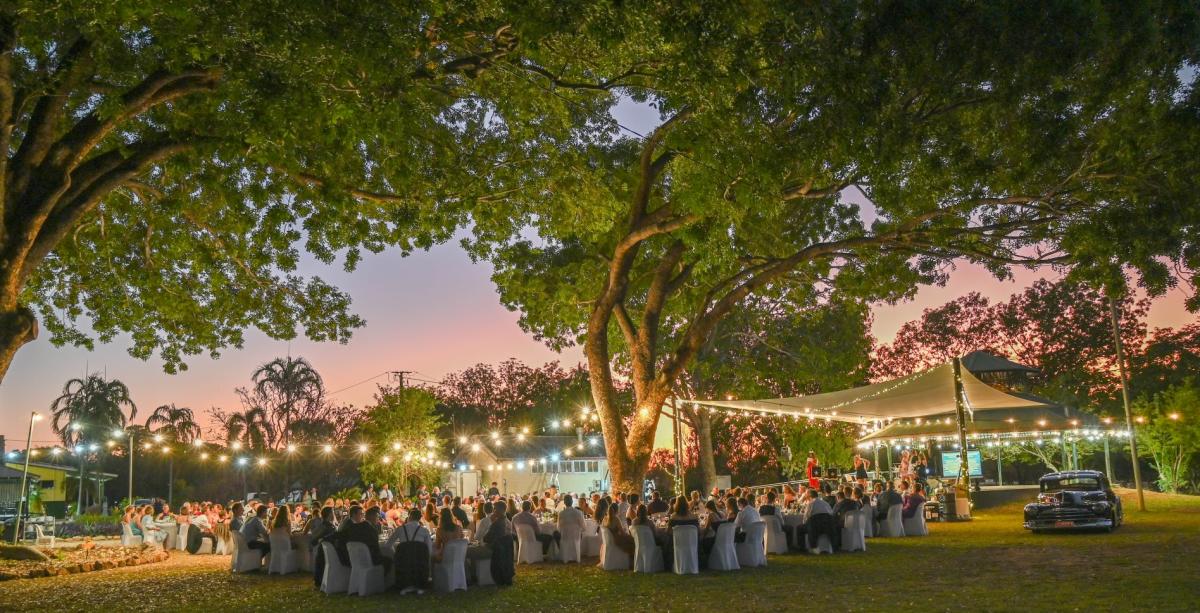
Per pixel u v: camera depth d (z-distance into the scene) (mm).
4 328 11570
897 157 15062
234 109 12367
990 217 19391
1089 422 30766
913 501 19922
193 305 19594
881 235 20203
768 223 19531
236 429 56344
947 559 14523
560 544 16500
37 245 12242
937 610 9469
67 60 12141
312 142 14391
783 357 39719
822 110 14516
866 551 16531
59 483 49938
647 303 22547
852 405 24406
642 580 13289
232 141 12531
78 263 18938
